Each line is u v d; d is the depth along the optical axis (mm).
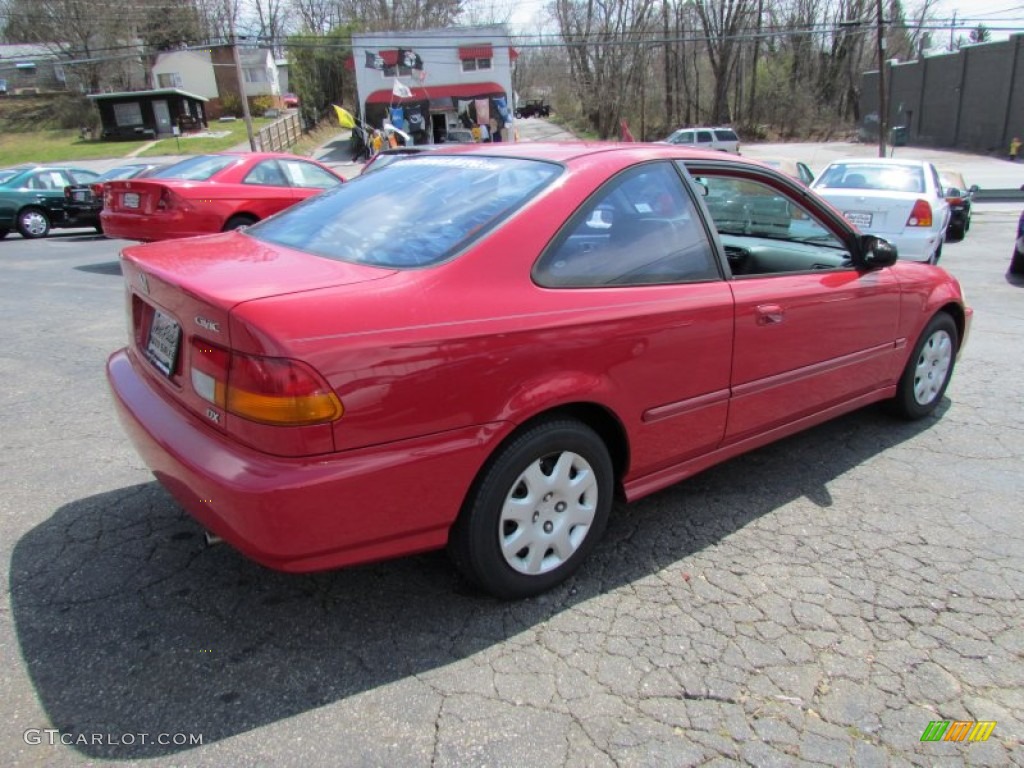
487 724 2160
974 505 3484
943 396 4887
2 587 2762
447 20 57094
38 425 4359
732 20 47062
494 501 2498
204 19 55812
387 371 2162
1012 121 34750
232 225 8781
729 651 2482
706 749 2080
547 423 2592
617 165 2867
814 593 2807
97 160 35969
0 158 37406
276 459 2094
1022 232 9766
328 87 50094
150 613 2639
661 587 2840
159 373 2621
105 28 51312
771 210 3922
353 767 2006
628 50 47750
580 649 2486
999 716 2217
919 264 4348
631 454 2885
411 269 2393
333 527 2160
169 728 2125
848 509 3449
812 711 2225
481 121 37938
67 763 1992
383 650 2473
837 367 3676
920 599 2770
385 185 3141
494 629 2586
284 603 2713
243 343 2082
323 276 2348
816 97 52062
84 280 9406
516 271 2490
